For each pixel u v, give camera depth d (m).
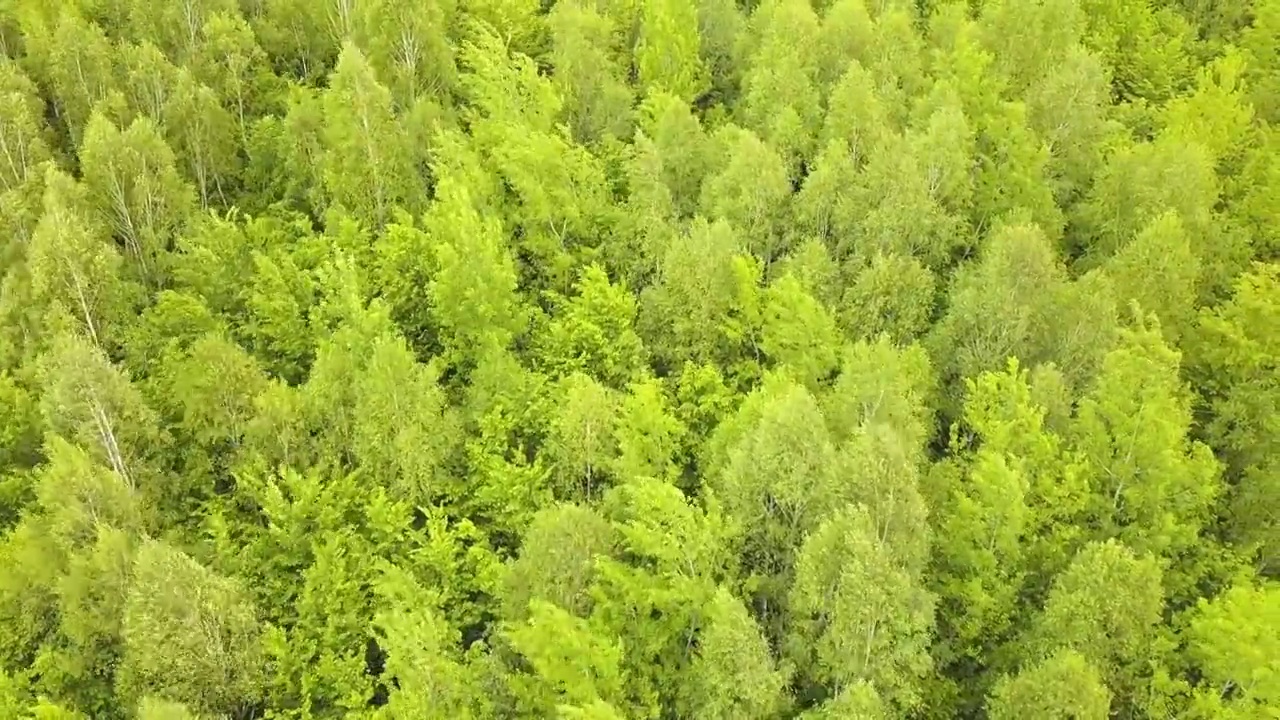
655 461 53.97
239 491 55.28
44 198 62.69
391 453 54.38
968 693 50.59
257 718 48.19
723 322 62.88
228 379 55.56
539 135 69.19
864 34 80.62
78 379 51.53
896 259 62.78
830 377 61.00
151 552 44.66
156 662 44.22
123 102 71.88
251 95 79.38
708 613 44.06
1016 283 59.84
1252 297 63.06
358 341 57.00
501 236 65.75
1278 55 88.12
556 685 43.38
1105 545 46.44
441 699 43.47
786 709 44.91
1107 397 54.28
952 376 62.06
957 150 68.56
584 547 46.50
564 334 61.94
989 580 50.09
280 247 68.06
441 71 79.94
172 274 67.50
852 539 42.97
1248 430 60.94
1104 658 46.31
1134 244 64.75
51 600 49.28
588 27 81.88
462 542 54.91
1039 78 81.31
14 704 45.03
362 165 69.06
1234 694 46.94
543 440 58.22
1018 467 50.50
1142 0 91.56
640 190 68.62
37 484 50.69
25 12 77.50
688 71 81.81
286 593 51.06
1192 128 77.31
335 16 83.88
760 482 48.75
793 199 69.44
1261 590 47.62
